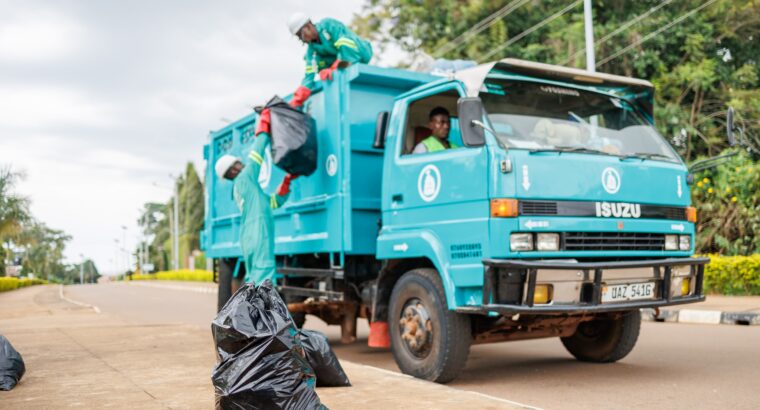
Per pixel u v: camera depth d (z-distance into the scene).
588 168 5.85
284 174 8.48
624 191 5.98
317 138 7.86
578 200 5.76
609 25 19.98
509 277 5.50
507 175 5.60
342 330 8.68
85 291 38.34
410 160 6.61
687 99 20.11
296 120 7.66
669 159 6.54
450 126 6.91
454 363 6.08
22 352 7.59
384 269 6.90
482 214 5.71
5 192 36.50
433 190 6.27
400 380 5.68
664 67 19.27
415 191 6.50
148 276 76.50
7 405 4.84
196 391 5.25
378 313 7.01
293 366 4.03
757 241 15.45
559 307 5.52
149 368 6.38
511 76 6.23
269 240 7.95
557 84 6.45
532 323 6.31
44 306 20.00
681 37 19.55
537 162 5.68
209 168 11.28
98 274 157.62
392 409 4.60
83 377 5.93
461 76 6.20
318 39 7.87
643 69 19.38
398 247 6.58
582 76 6.41
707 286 14.61
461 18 22.52
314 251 7.85
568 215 5.70
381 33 24.70
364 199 7.34
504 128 5.92
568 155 5.85
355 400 4.89
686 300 6.14
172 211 85.12
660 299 6.00
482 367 7.40
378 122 7.05
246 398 3.93
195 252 65.69
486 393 5.93
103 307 20.31
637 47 19.56
